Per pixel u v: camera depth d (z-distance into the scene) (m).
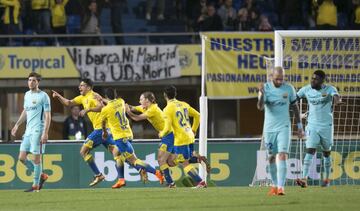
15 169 47.22
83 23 63.00
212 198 32.38
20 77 61.00
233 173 47.16
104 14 68.44
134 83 61.44
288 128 32.25
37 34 64.00
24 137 37.50
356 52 47.56
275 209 28.03
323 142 39.25
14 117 62.78
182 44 61.50
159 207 29.39
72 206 30.41
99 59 61.28
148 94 42.06
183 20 67.12
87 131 58.06
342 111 48.09
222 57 59.03
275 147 32.56
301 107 45.69
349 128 48.31
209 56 59.19
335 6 63.34
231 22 62.66
